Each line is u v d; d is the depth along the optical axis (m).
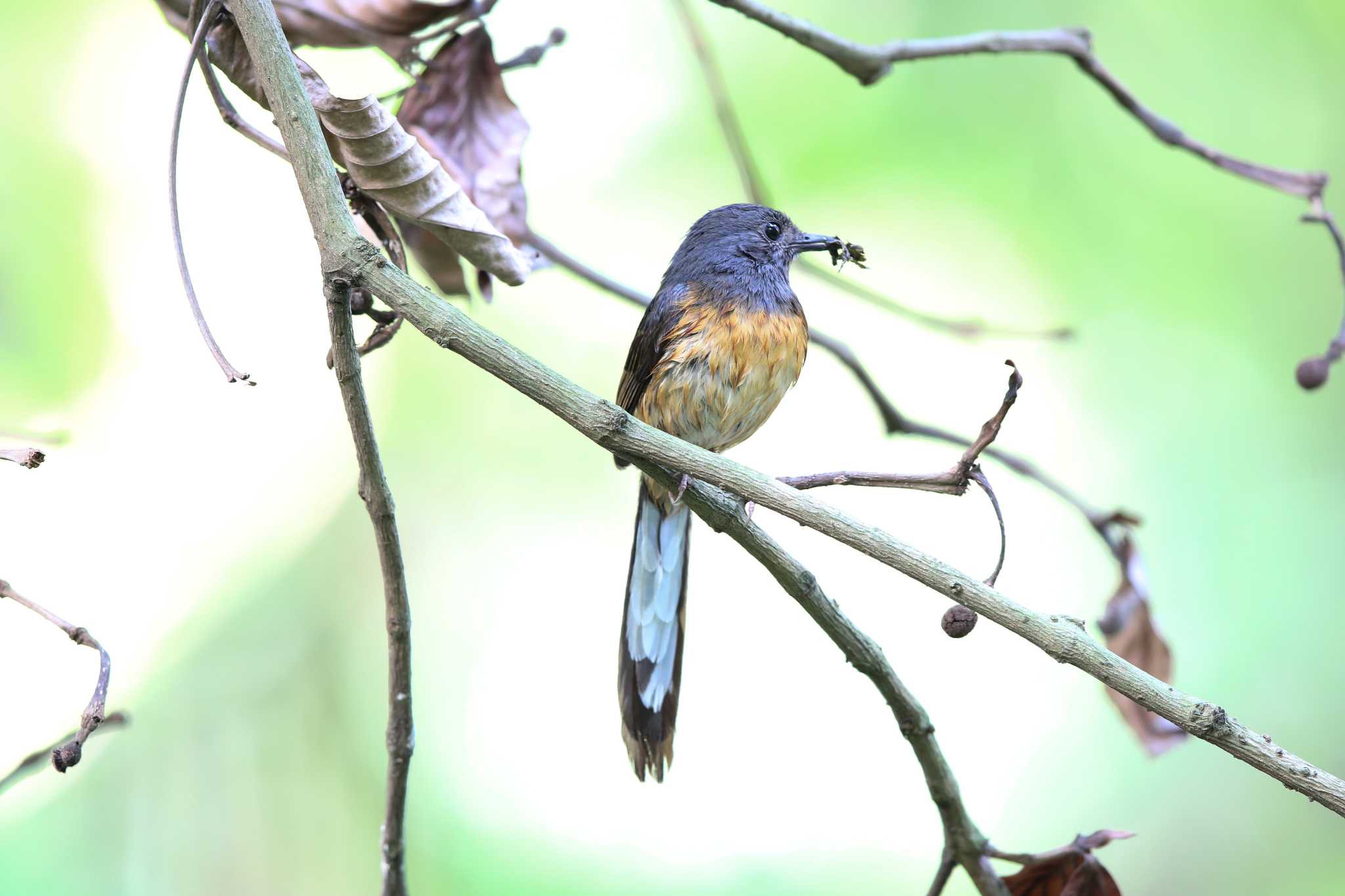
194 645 11.54
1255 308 11.70
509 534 12.09
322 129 5.48
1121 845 11.05
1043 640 4.56
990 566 11.66
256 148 12.06
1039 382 11.95
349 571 11.99
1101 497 11.60
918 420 12.08
